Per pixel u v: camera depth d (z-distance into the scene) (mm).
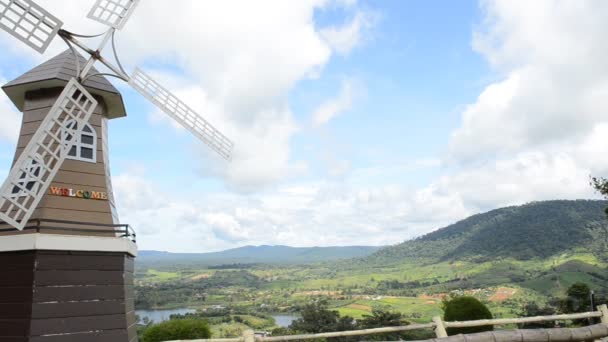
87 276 10016
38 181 9695
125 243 10656
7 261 9711
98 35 11070
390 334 26562
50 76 11102
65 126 10219
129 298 11188
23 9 10383
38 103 11328
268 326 46656
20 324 9203
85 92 10633
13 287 9492
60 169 10703
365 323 31906
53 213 10258
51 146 10750
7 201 10227
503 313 53969
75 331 9555
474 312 16656
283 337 6977
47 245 9523
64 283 9664
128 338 10328
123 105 12461
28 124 11164
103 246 10273
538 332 6668
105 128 12188
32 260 9445
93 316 9875
